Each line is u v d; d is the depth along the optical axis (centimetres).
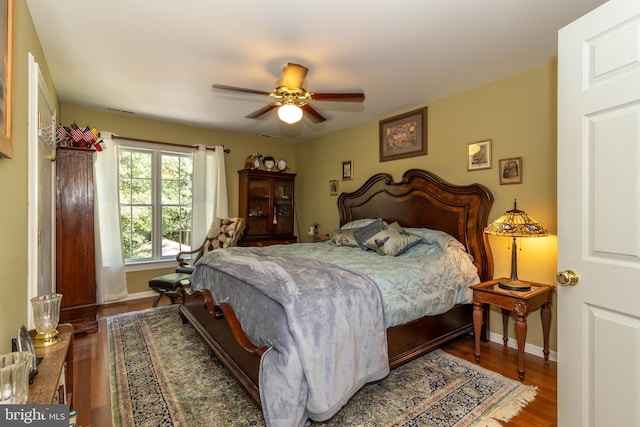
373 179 416
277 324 166
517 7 192
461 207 318
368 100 354
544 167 269
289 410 153
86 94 341
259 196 523
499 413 188
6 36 128
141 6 192
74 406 193
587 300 132
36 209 192
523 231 237
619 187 121
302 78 236
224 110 396
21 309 165
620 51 121
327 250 335
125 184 435
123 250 418
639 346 115
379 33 221
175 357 257
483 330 295
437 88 321
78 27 213
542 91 270
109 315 360
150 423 177
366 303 196
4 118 126
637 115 116
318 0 186
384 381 221
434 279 250
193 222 470
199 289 278
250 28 215
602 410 126
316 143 537
